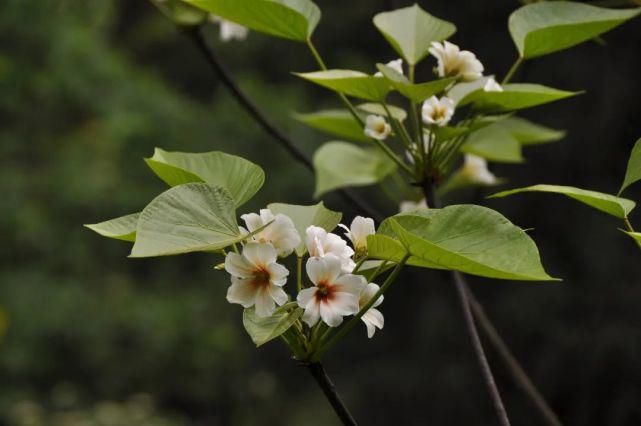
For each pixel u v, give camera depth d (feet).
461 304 7.54
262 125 10.78
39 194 48.75
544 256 35.86
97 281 49.06
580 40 8.07
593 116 35.14
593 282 35.06
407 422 38.75
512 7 36.91
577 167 35.53
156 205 5.58
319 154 10.77
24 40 47.26
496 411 6.98
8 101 47.73
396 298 40.24
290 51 49.57
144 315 48.19
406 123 21.30
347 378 41.04
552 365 34.55
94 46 48.70
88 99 48.42
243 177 6.28
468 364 37.11
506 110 7.79
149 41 58.95
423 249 5.39
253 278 5.66
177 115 49.03
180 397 50.83
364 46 45.93
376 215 10.66
